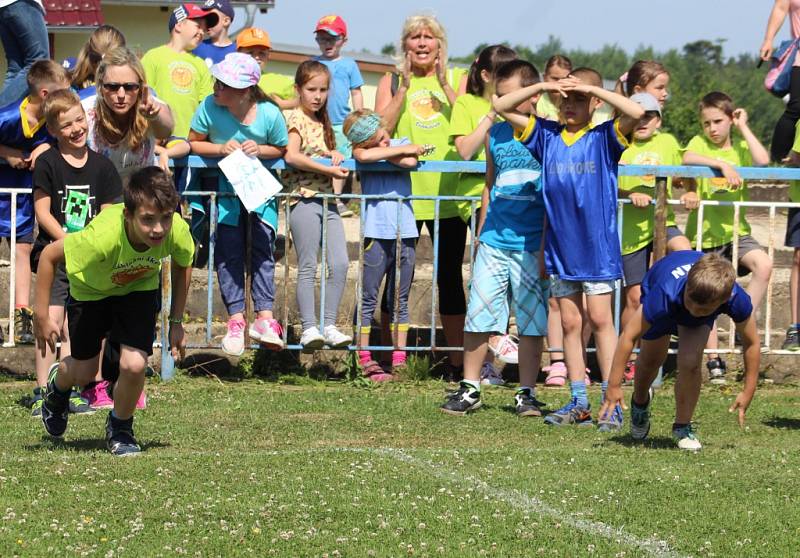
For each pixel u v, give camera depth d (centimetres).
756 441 767
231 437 734
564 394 943
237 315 947
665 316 698
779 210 1555
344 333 1043
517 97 805
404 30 1034
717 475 639
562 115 821
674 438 744
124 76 776
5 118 873
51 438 712
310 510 546
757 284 1003
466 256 1205
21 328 923
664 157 1036
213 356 985
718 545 509
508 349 973
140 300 649
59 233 770
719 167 977
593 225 803
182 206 984
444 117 1040
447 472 635
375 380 974
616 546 502
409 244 979
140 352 646
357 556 479
